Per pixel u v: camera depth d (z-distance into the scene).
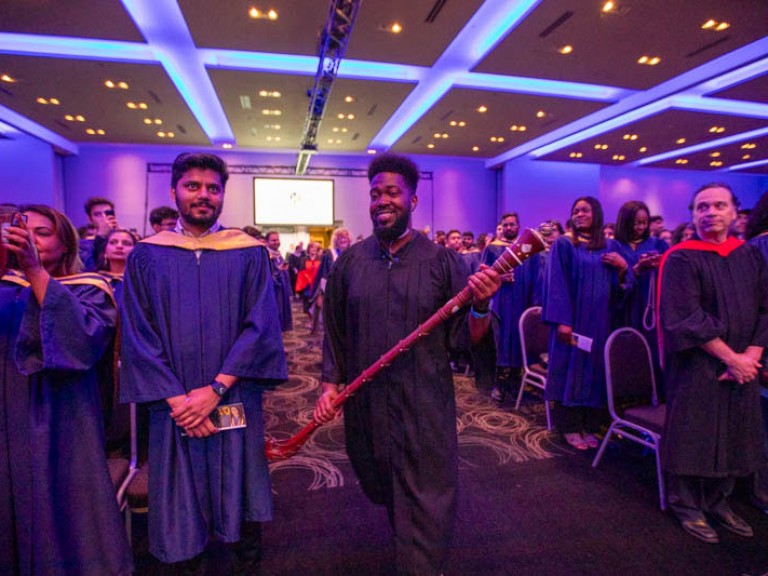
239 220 16.22
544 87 10.38
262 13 6.87
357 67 9.29
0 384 1.39
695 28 7.23
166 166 15.26
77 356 1.42
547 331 4.04
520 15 6.99
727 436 2.10
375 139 15.40
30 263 1.37
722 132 12.55
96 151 15.01
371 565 2.01
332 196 16.25
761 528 2.28
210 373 1.60
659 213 19.36
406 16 6.97
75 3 6.60
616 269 3.16
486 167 17.59
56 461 1.45
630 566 1.99
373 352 1.54
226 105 10.89
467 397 4.42
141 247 1.62
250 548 1.85
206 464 1.61
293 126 12.81
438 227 17.39
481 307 1.42
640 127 12.08
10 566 1.39
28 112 11.22
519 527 2.28
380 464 1.56
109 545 1.53
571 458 3.06
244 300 1.70
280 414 4.05
